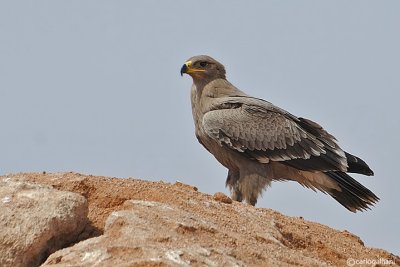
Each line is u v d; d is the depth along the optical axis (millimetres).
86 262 10469
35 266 11297
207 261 10633
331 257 13492
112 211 12906
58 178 13609
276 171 20578
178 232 11492
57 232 11500
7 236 11203
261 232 12906
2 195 11812
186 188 14492
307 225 14586
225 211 13570
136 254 10508
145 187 13664
